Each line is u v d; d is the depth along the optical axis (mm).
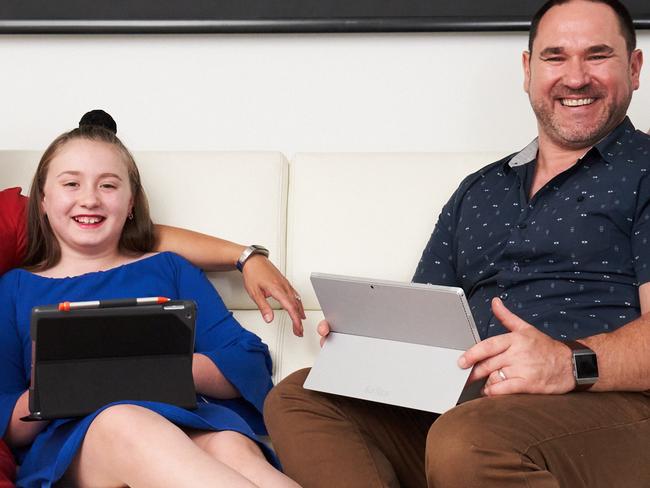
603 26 1838
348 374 1613
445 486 1386
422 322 1541
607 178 1721
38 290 1843
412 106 2453
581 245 1703
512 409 1421
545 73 1858
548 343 1487
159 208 2090
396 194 2090
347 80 2455
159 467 1397
